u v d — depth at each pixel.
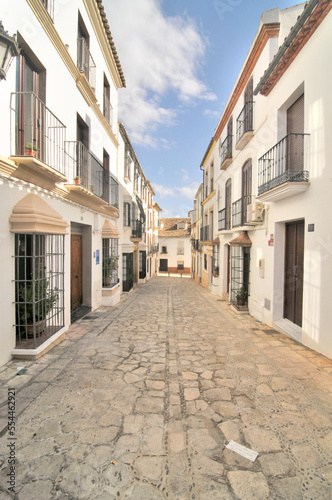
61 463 2.12
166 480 1.98
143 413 2.80
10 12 3.67
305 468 2.08
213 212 14.21
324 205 4.21
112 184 9.79
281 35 6.35
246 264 8.44
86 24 6.87
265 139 6.62
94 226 8.00
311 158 4.57
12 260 3.82
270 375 3.67
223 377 3.63
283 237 6.04
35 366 3.84
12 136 3.76
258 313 7.08
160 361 4.19
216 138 13.23
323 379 3.53
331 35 4.00
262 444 2.35
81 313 7.15
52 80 5.02
